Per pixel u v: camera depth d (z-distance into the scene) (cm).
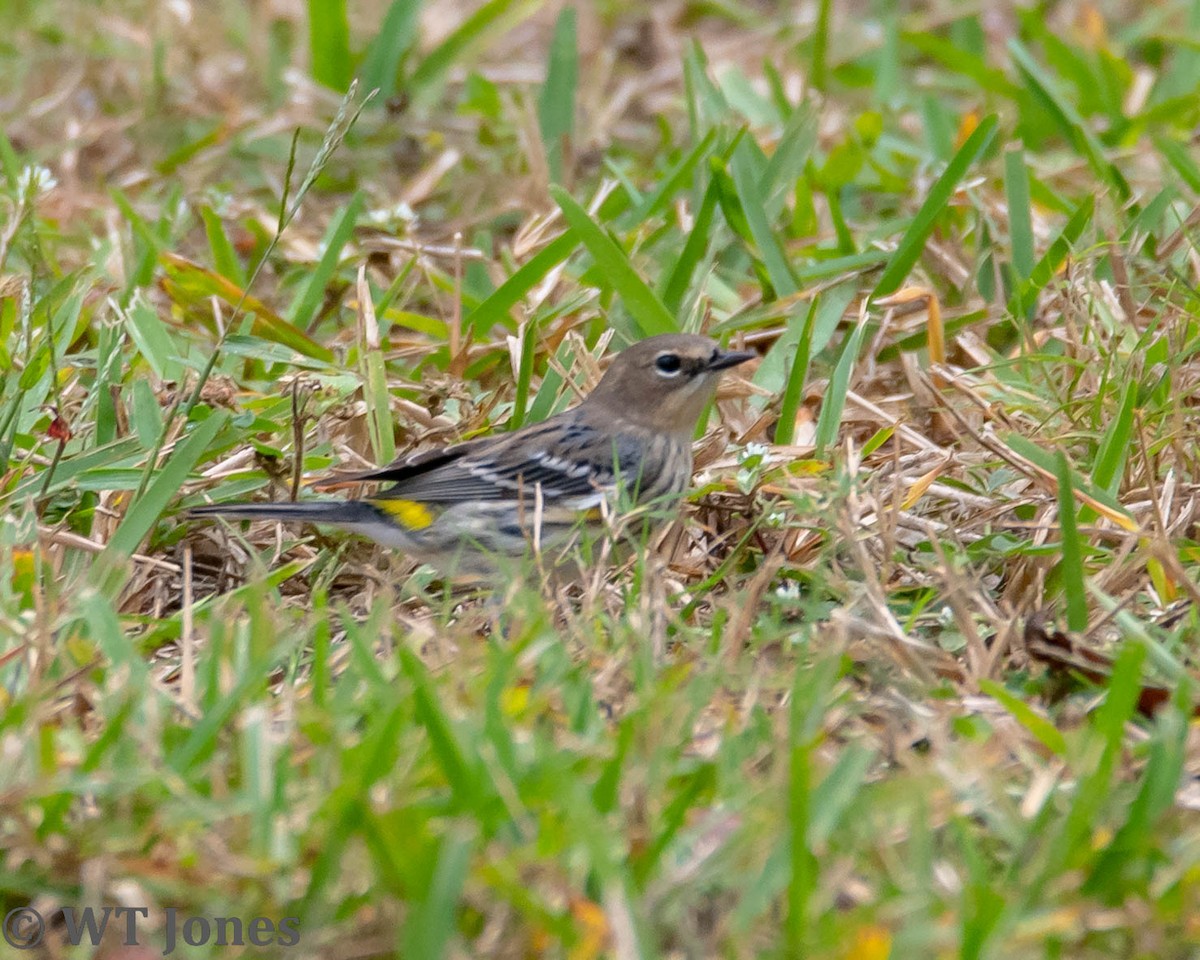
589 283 1354
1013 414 1168
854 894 666
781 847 643
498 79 1873
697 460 1168
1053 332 1259
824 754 759
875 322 1302
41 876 666
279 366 1280
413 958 600
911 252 1299
